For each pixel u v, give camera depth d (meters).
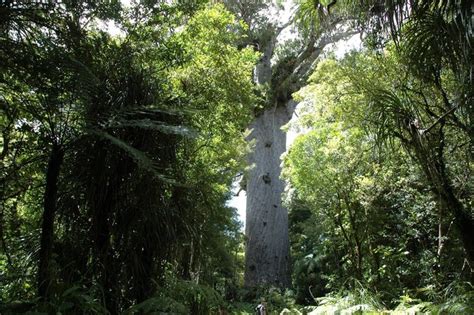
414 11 3.44
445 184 4.11
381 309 5.60
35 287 3.18
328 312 6.07
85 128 2.94
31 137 3.31
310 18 4.90
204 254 4.45
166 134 3.68
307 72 14.10
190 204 4.01
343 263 8.24
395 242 6.86
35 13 3.19
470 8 2.91
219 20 5.39
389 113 4.06
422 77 3.80
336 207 7.33
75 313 2.81
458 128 4.26
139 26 4.28
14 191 3.61
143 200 3.47
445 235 5.63
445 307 4.30
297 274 13.58
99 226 3.41
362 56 5.59
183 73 5.18
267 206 14.70
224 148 6.41
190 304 3.83
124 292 3.45
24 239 3.54
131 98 3.54
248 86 5.78
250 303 12.63
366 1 3.84
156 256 3.58
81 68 3.02
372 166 6.57
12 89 3.26
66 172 3.48
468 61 3.12
